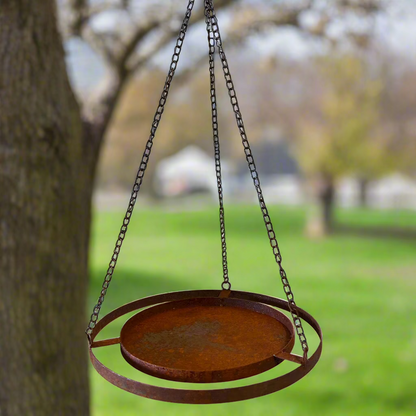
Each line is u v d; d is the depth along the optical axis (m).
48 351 3.18
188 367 1.68
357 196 25.59
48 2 3.01
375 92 15.61
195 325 2.01
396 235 18.66
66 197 3.15
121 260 15.02
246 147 2.05
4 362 3.08
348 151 17.25
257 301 2.16
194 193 32.34
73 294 3.29
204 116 25.48
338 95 16.11
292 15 5.30
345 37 5.43
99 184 29.72
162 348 1.81
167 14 4.64
